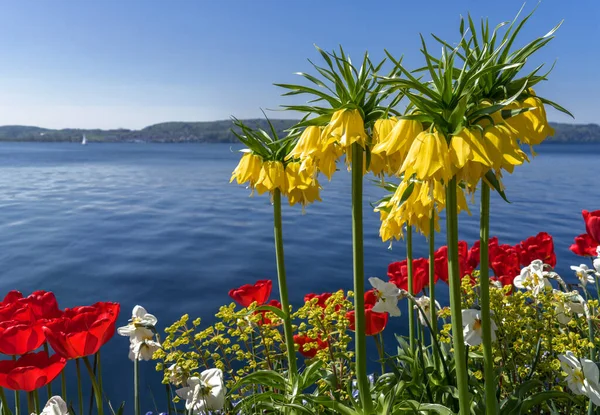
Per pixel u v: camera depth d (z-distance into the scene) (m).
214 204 24.97
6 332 1.75
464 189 1.98
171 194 29.61
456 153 1.48
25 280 10.95
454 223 1.64
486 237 1.70
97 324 1.80
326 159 2.01
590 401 1.89
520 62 1.50
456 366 1.67
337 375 2.40
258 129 2.38
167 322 8.30
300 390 2.25
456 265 1.64
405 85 1.56
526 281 2.41
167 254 13.48
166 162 69.94
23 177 41.78
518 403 1.88
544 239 3.17
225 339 2.23
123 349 7.17
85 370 6.43
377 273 11.16
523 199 26.22
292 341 2.39
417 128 1.66
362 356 1.92
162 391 5.86
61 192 30.33
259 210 22.77
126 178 41.47
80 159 78.06
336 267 11.81
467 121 1.54
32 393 1.88
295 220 19.69
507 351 2.20
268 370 2.26
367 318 2.38
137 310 2.24
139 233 16.75
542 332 2.18
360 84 1.86
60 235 16.33
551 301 2.28
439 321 3.13
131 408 5.39
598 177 41.88
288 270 11.60
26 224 18.55
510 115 1.54
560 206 23.31
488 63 1.49
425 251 13.34
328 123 1.95
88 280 10.90
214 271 11.62
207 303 9.30
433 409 1.85
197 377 1.96
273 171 2.32
